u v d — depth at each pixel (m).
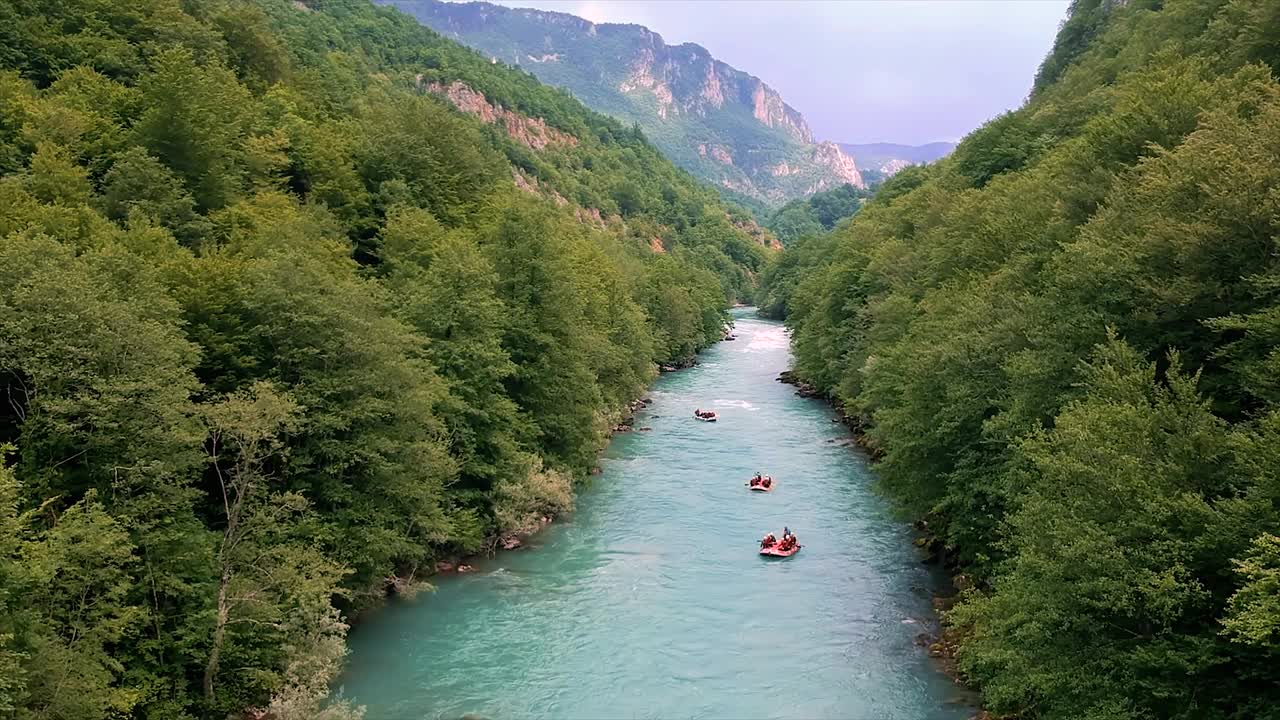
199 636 22.84
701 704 26.58
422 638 31.16
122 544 21.34
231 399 24.98
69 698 17.48
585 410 49.47
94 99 52.09
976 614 23.73
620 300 76.00
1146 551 16.98
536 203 88.75
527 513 42.25
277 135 60.50
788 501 48.16
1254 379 19.50
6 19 56.47
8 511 17.08
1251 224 21.12
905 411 35.69
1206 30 55.72
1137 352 23.41
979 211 54.00
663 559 39.22
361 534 30.83
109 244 28.83
